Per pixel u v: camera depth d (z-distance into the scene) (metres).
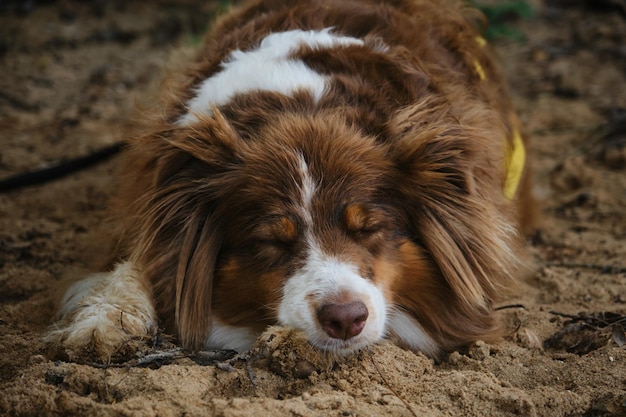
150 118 6.16
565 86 12.18
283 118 5.55
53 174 8.38
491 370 5.41
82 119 11.10
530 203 8.34
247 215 5.41
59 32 14.21
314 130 5.45
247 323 5.63
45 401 4.70
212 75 6.25
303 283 5.19
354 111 5.64
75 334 5.47
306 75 5.85
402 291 5.71
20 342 5.62
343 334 5.07
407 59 6.05
